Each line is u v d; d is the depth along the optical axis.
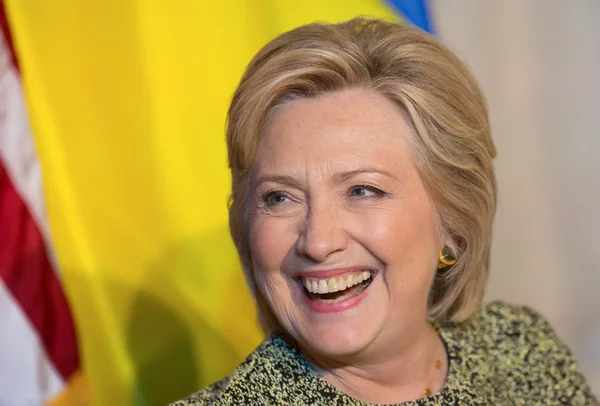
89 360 3.14
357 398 2.20
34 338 2.97
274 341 2.17
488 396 2.38
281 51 2.02
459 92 2.10
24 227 2.96
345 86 2.00
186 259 3.30
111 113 3.13
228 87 3.30
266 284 2.10
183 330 3.32
